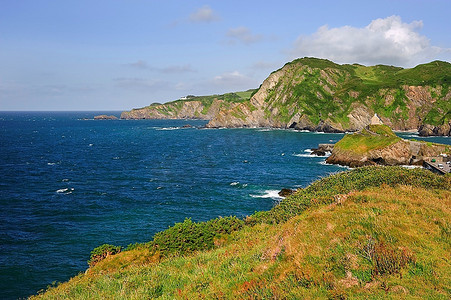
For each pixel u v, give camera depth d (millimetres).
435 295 9039
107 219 43281
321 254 12195
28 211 46406
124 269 19891
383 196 18031
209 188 58781
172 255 22016
